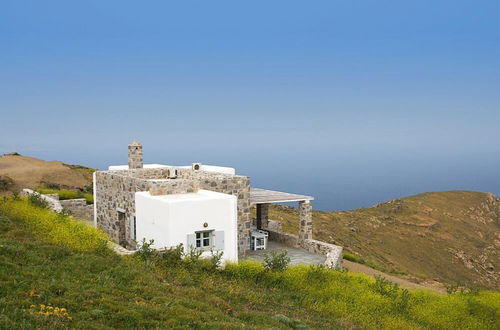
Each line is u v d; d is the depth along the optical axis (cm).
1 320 975
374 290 2150
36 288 1241
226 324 1241
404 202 10825
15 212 2208
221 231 2383
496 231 10438
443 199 11775
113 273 1573
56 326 1027
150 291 1459
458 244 8788
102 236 2109
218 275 2070
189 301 1427
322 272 2212
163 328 1147
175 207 2228
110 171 3353
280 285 2092
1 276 1263
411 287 2947
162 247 2267
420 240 8281
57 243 1828
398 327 1775
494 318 1978
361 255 5725
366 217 8856
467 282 7012
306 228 3130
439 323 1905
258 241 3102
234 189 2798
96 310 1171
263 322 1445
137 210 2570
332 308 1873
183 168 3566
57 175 5194
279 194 3303
